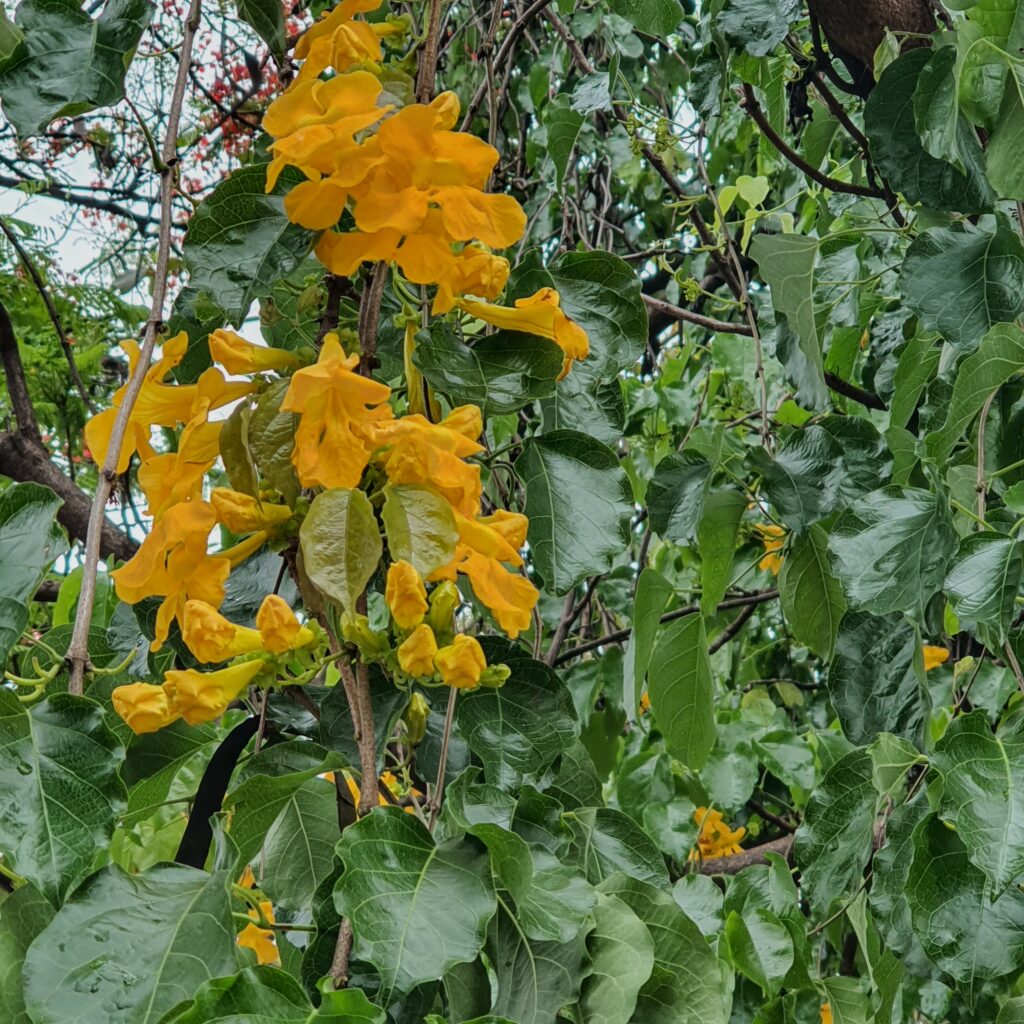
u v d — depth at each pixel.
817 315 2.76
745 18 2.13
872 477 2.18
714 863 3.14
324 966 1.18
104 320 4.53
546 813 1.32
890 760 1.72
